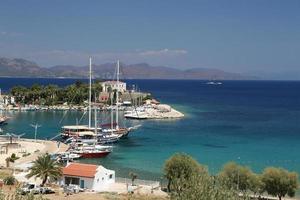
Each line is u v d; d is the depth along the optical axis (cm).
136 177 9725
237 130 19725
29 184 7844
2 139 15162
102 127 19425
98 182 8731
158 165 11881
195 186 3250
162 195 7831
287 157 13300
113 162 12325
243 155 13575
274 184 7788
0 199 3231
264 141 16512
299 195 8500
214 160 12725
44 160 8425
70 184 8556
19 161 11419
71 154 12569
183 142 16175
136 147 15038
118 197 7462
